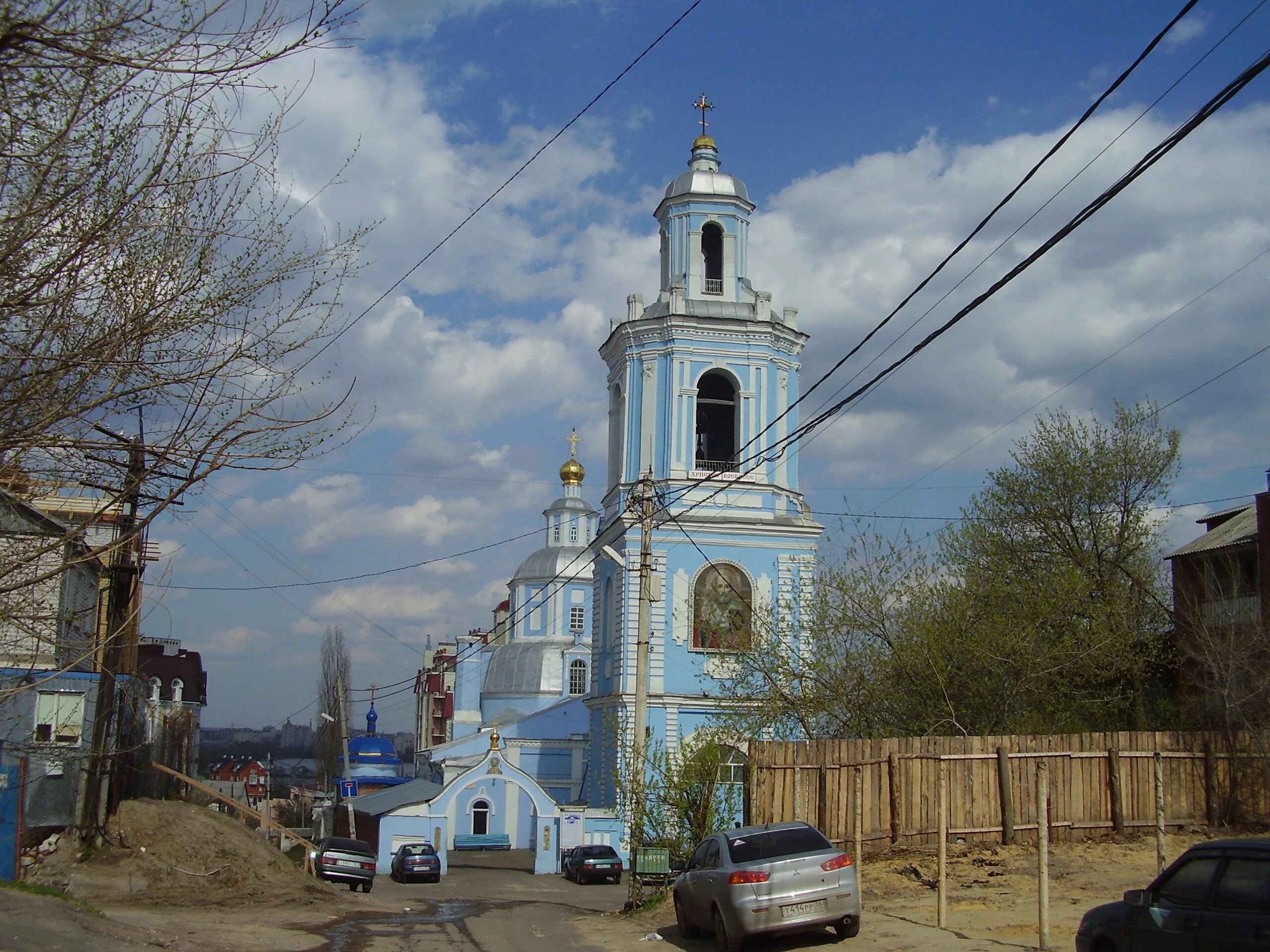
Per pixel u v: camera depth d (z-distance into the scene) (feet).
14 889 58.23
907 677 101.86
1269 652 101.30
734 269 150.92
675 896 64.95
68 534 37.35
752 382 145.89
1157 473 135.85
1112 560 131.85
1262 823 85.56
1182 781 85.46
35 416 34.09
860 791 67.41
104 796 94.22
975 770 81.00
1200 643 106.83
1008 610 104.17
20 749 76.69
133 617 43.32
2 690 44.11
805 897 53.78
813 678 103.76
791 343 150.20
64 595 74.23
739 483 143.84
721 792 86.43
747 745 97.76
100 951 49.42
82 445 34.94
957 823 79.87
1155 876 70.69
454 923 78.95
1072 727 104.01
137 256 34.78
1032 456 139.33
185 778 120.57
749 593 142.82
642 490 96.78
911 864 75.56
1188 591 123.54
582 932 72.54
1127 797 83.76
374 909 90.12
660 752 134.31
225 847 95.20
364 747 310.86
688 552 142.82
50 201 32.68
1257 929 33.06
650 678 139.74
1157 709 108.58
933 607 103.96
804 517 146.82
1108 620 107.65
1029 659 100.78
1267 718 92.22
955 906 63.57
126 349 34.65
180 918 72.33
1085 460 137.18
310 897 91.15
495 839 204.64
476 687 314.14
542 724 251.60
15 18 29.99
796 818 76.38
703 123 156.76
